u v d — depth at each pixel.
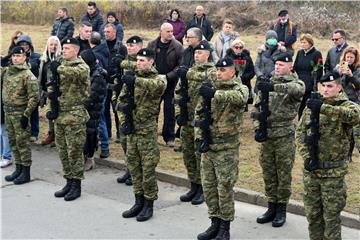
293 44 11.13
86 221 6.77
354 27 18.64
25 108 7.98
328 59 9.24
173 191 7.79
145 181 6.76
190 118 7.16
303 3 20.53
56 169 8.76
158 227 6.59
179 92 7.16
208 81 6.32
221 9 21.20
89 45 9.17
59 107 7.38
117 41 9.20
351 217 6.54
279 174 6.54
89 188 7.93
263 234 6.39
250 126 10.23
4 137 8.80
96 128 8.37
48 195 7.64
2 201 7.41
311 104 5.53
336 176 5.58
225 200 6.15
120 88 7.36
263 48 9.95
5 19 24.70
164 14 21.89
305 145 5.68
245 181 7.75
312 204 5.77
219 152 6.12
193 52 8.05
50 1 24.42
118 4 22.58
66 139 7.39
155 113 6.78
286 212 6.99
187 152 7.29
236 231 6.48
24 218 6.85
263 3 21.09
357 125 5.45
